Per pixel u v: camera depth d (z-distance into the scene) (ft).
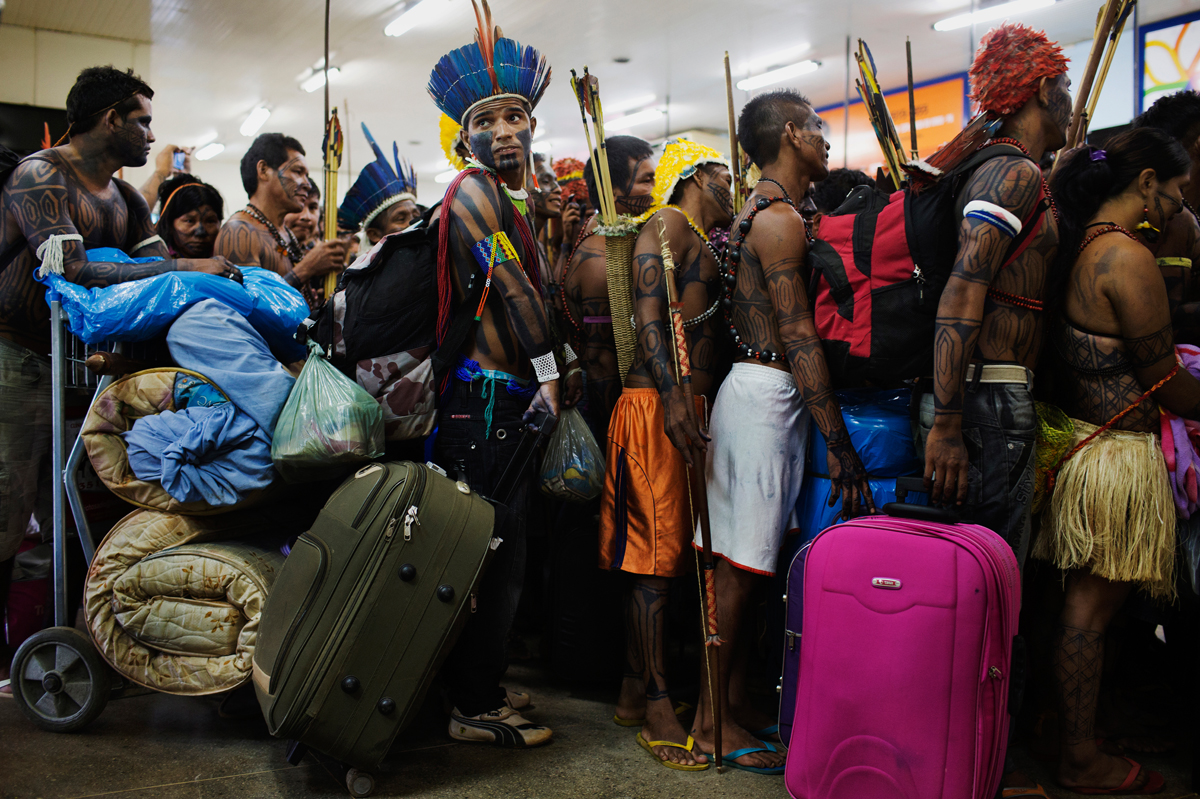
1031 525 6.24
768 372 6.22
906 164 5.56
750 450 6.17
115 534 6.34
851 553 4.94
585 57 31.48
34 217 6.91
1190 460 5.84
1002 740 4.81
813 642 5.04
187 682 6.16
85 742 6.43
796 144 6.45
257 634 5.78
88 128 7.30
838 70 32.73
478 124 6.57
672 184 6.67
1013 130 5.82
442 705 7.38
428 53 31.24
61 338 6.72
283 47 30.50
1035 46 5.61
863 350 5.69
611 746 6.59
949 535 4.78
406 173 10.18
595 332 7.85
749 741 6.34
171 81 34.94
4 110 27.50
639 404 6.75
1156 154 5.94
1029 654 6.78
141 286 6.44
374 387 6.32
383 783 5.85
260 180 10.12
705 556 6.03
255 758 6.24
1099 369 5.94
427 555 5.58
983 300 5.21
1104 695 6.86
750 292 6.27
